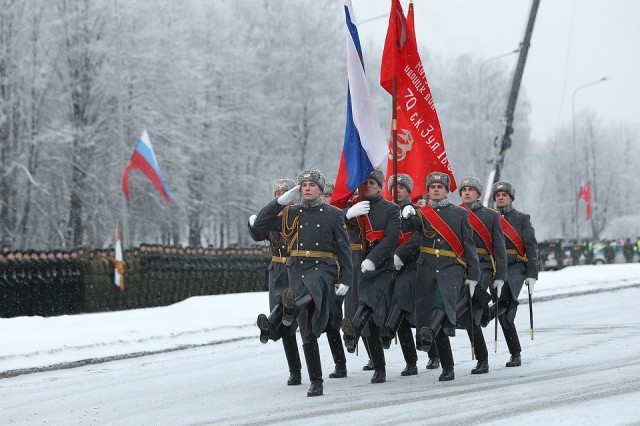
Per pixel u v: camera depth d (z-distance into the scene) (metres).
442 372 13.33
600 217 110.50
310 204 12.80
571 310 26.00
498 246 14.23
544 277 37.69
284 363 16.45
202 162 58.28
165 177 54.03
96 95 52.38
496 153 33.44
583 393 11.01
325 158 63.72
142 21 54.97
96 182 51.88
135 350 18.17
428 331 12.63
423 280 13.30
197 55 58.00
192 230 59.44
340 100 64.25
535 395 11.12
